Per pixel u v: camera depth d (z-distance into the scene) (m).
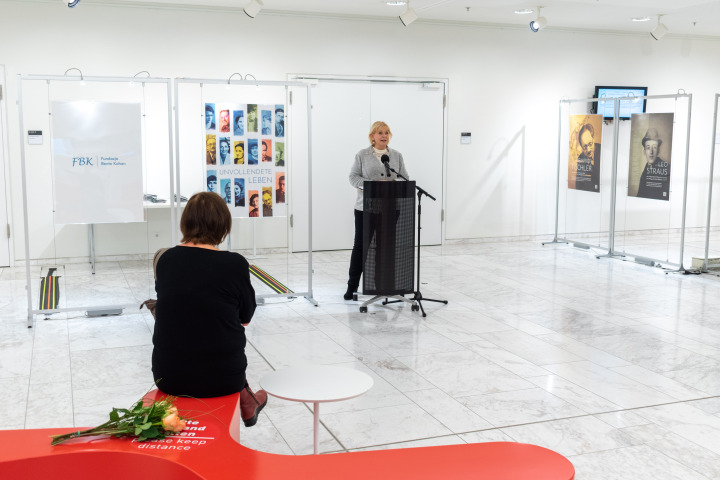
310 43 9.02
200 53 8.59
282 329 5.64
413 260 6.13
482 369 4.67
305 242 9.34
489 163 10.09
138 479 2.18
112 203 5.71
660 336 5.48
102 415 3.84
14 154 7.99
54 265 7.78
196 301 2.73
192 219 2.83
